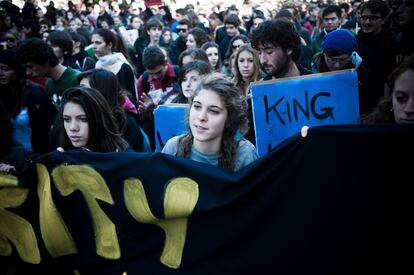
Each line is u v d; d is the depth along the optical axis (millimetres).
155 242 2160
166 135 2965
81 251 2320
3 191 2391
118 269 2248
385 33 3672
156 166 2119
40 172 2314
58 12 14570
